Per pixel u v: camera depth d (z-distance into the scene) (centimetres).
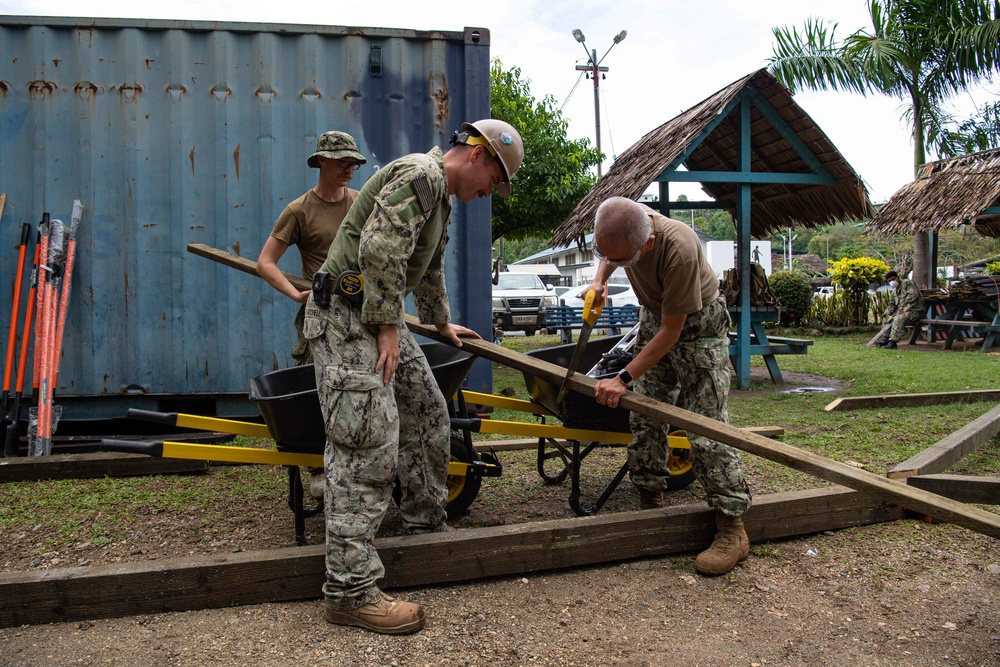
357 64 611
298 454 328
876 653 254
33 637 261
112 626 270
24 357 541
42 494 430
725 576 318
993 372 964
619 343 439
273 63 600
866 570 322
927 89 1553
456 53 626
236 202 601
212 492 436
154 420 317
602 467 497
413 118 621
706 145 955
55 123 577
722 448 327
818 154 835
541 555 318
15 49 571
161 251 593
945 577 315
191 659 248
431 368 338
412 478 328
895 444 555
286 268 614
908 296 1357
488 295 634
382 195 263
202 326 599
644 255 309
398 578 300
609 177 1022
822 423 634
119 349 589
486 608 288
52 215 578
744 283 860
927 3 1471
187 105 593
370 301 263
